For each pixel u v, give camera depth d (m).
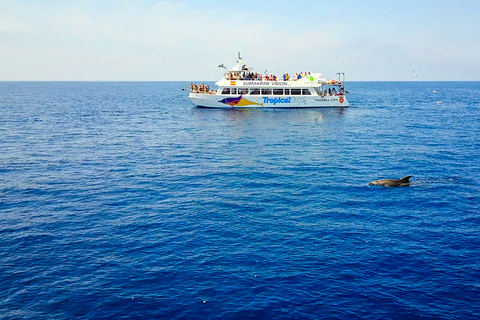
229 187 30.75
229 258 19.47
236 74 87.06
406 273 18.27
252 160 39.88
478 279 17.75
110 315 15.34
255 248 20.52
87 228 22.80
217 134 56.38
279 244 20.98
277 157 41.22
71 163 37.81
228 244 20.95
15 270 18.20
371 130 60.00
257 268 18.61
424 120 72.25
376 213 25.41
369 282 17.55
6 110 87.56
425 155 41.75
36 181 31.73
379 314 15.53
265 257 19.59
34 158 39.66
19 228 22.67
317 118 75.06
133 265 18.78
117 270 18.34
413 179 32.78
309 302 16.20
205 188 30.48
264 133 57.47
